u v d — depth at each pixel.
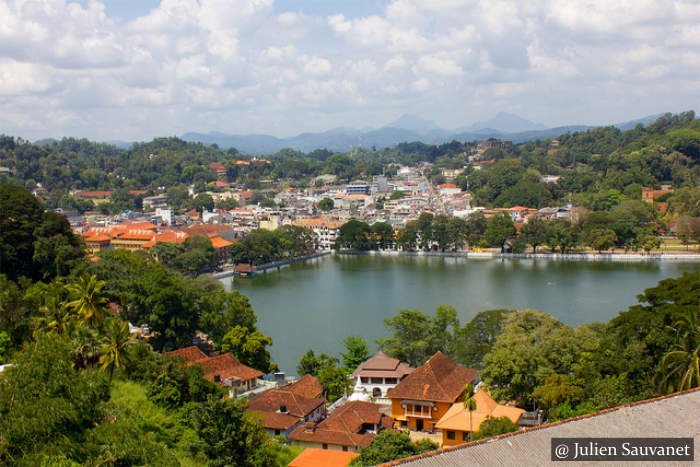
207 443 75.88
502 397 110.31
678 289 110.44
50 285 148.12
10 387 57.75
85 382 61.97
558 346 115.12
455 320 150.12
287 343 186.12
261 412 106.94
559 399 97.00
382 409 117.56
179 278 187.25
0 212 175.25
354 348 154.00
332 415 106.12
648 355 96.56
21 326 112.00
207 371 128.88
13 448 52.81
